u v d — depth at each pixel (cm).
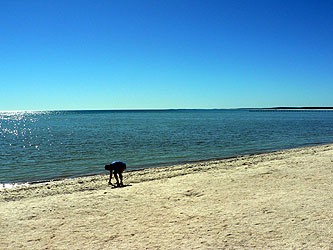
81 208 909
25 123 8556
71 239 667
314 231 662
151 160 2070
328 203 866
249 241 624
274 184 1147
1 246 632
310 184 1120
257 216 780
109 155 2303
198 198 986
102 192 1122
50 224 770
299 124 6694
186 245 616
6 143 3244
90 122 8219
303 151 2266
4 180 1476
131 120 9494
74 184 1312
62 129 5428
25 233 709
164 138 3581
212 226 721
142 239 656
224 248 595
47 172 1677
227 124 6794
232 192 1048
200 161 2009
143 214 835
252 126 5972
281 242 613
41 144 3094
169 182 1268
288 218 754
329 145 2680
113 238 668
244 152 2431
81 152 2469
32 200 1026
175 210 862
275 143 3061
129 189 1157
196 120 9256
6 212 880
